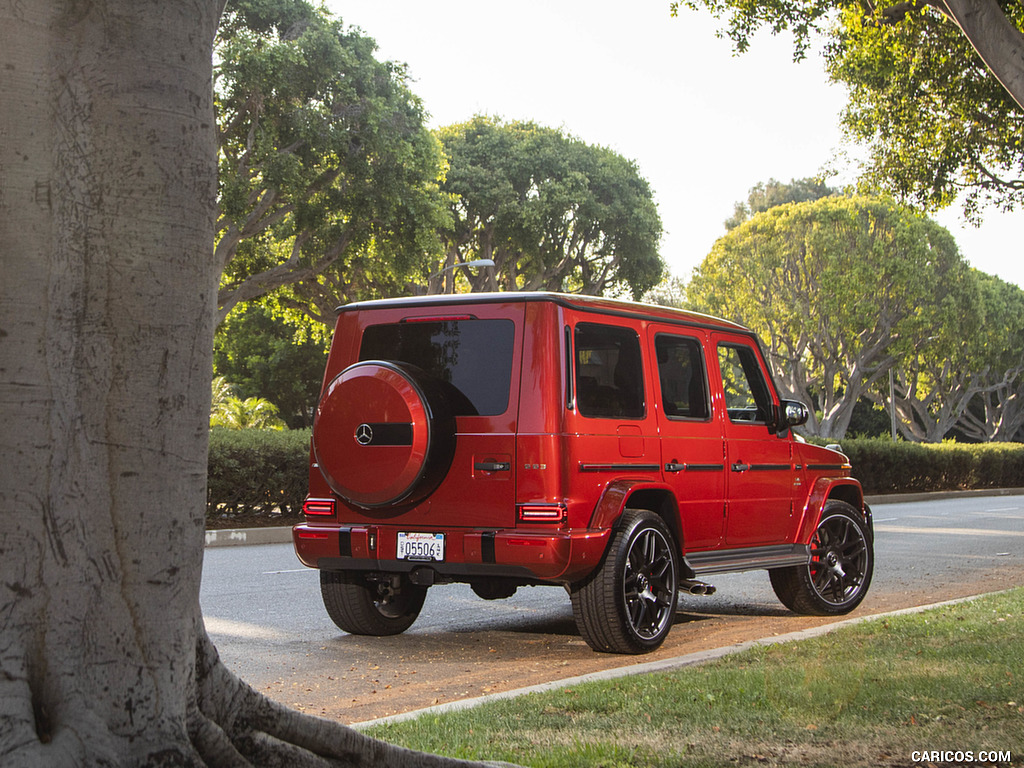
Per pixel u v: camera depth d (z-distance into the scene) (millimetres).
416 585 8617
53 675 2939
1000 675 5941
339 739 3553
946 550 15602
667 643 8094
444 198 35375
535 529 7059
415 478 7164
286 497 18141
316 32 29719
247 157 30328
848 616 9453
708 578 12406
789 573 9281
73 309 3004
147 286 3051
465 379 7402
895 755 4508
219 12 3322
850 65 18203
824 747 4621
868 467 32094
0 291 2951
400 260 35438
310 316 40938
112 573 3006
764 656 6625
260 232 34594
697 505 8195
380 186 32125
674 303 64375
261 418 32312
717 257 50969
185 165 3127
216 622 8977
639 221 47094
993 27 11945
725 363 9172
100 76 3037
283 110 30484
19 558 2932
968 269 51344
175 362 3096
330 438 7410
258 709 3400
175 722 3080
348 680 6797
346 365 7883
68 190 3018
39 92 3020
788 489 9141
